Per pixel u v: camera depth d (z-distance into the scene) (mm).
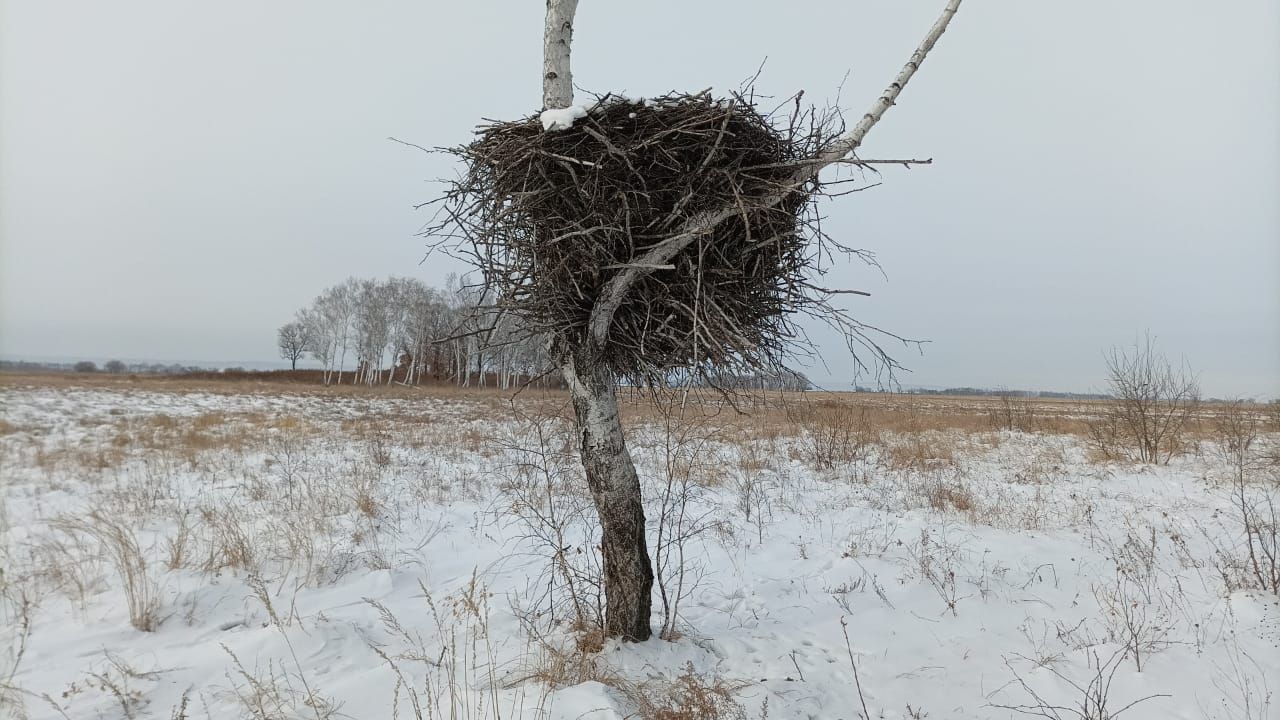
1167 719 3043
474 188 3229
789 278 3395
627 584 3516
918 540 6172
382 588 4746
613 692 2965
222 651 3473
